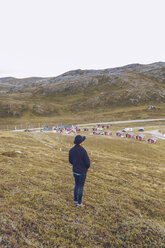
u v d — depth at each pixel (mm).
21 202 6707
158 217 8359
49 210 6461
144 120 151625
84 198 8500
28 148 29906
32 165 15539
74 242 4922
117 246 5098
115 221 6547
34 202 6895
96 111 196375
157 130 115438
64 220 5938
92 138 71750
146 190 15156
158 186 19531
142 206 9383
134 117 164375
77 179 6777
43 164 17578
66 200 7707
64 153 33906
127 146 64625
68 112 199500
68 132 101562
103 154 45406
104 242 5176
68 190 9133
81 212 6781
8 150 21844
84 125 144000
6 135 45875
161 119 152250
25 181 9578
